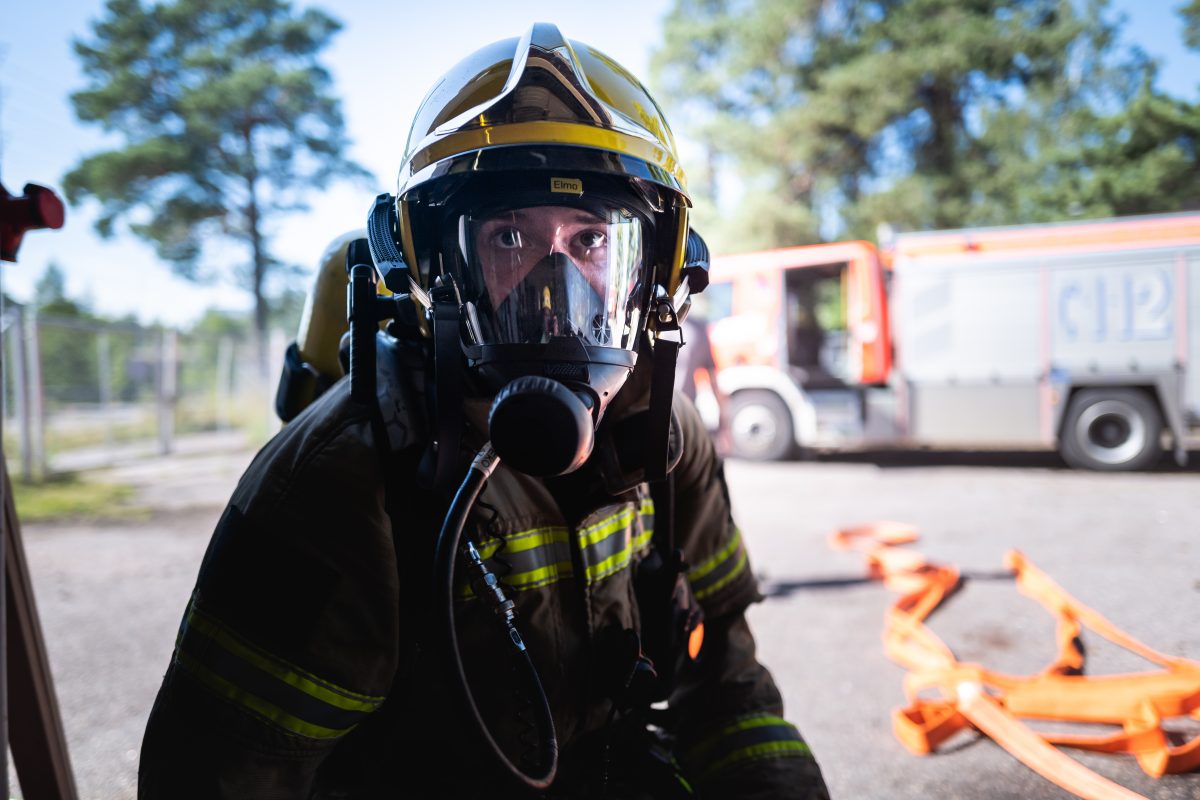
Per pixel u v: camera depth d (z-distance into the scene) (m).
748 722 0.97
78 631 3.24
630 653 0.81
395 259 0.77
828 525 4.92
